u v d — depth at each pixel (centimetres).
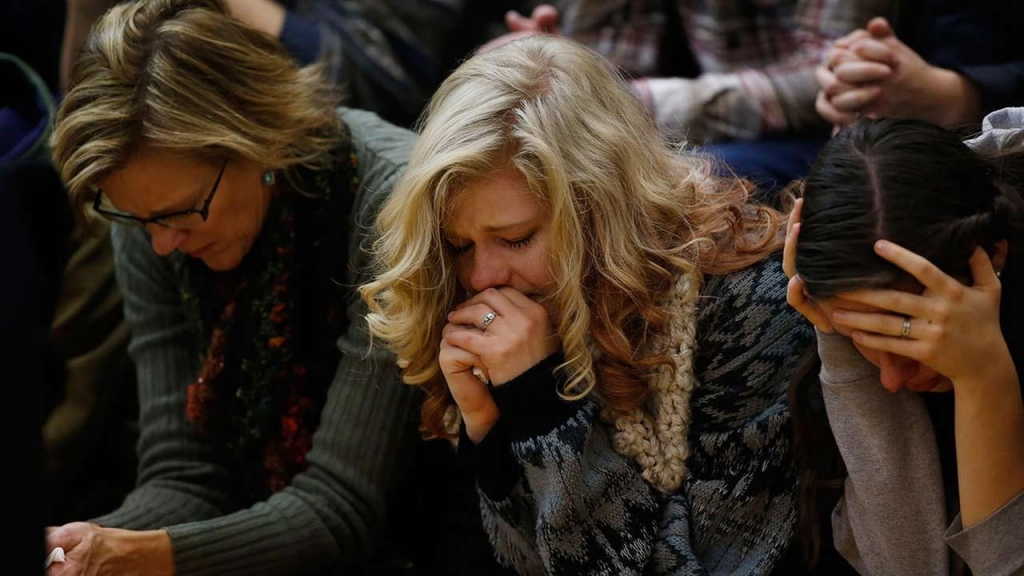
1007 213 361
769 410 425
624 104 412
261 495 527
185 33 453
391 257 408
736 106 609
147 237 538
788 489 427
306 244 502
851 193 351
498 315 403
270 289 503
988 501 371
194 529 473
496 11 689
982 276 353
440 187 386
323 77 525
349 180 502
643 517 412
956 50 609
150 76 446
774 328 419
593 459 413
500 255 404
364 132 512
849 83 564
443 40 676
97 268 618
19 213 255
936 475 389
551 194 384
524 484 422
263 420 512
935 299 344
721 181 445
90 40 460
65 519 624
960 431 367
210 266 505
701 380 422
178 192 461
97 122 443
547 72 401
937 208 346
